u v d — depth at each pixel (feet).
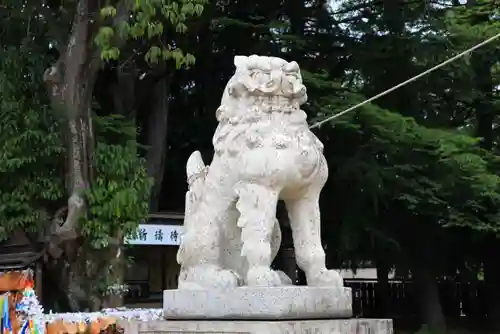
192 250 13.23
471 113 50.37
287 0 45.65
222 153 13.16
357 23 45.01
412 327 51.96
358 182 42.04
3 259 33.14
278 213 37.86
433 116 47.19
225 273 12.57
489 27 41.19
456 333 49.14
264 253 12.21
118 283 34.42
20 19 34.19
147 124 47.09
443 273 52.24
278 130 12.72
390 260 48.91
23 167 33.01
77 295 33.83
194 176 14.03
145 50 39.65
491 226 42.45
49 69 32.14
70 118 32.30
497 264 50.72
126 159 33.94
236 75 13.23
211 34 45.39
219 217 13.15
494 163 43.21
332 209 45.68
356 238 43.78
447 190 42.22
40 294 32.78
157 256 43.14
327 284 12.48
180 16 28.71
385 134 39.70
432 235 47.24
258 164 12.40
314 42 45.50
